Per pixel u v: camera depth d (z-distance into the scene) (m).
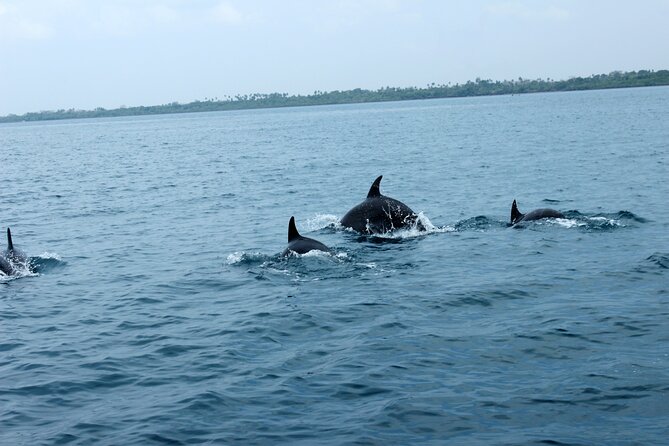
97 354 13.70
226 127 152.25
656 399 10.55
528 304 15.52
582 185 34.19
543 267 18.62
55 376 12.60
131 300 17.50
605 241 21.28
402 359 12.58
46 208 35.81
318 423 10.30
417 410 10.55
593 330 13.56
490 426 10.02
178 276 19.70
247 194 37.41
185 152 77.50
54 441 10.06
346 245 22.48
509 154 53.41
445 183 37.97
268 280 18.69
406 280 18.03
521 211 27.91
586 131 74.31
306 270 19.44
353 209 25.22
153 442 9.92
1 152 96.94
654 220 24.19
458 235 23.44
